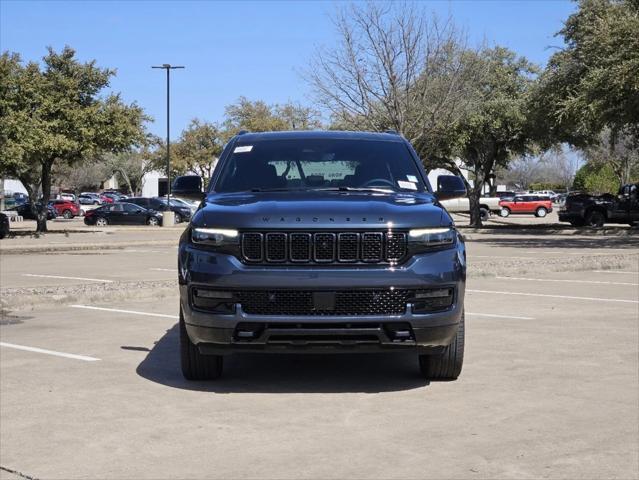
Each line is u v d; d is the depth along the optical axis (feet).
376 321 19.88
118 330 31.63
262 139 26.05
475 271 51.67
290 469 15.30
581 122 101.40
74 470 15.37
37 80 116.57
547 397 20.65
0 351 27.14
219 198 22.95
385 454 16.15
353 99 103.96
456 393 21.11
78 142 124.26
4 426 18.30
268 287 19.85
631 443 16.80
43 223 131.85
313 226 20.07
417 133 104.17
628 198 143.13
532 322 32.89
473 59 105.40
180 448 16.66
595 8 109.91
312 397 20.84
